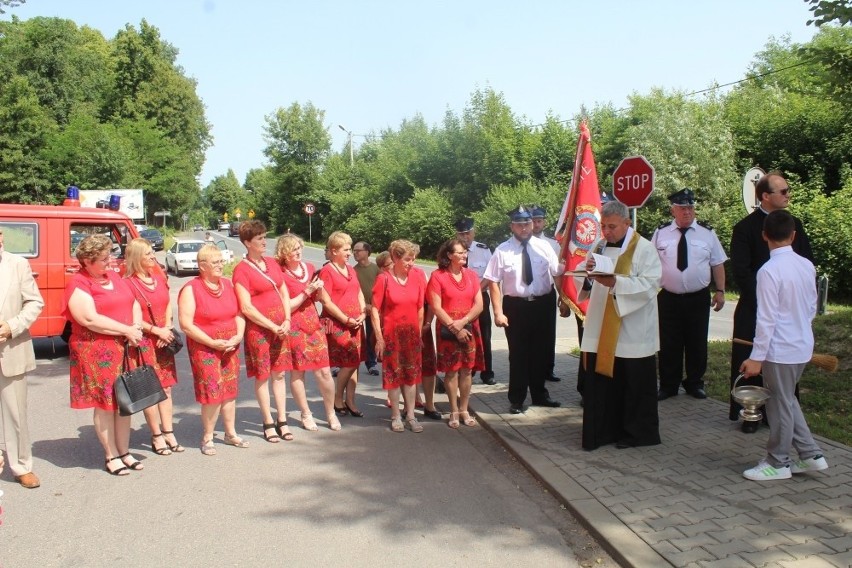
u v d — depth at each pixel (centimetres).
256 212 7688
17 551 412
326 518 460
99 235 535
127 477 541
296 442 635
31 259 994
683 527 416
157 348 594
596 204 690
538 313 696
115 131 5197
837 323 914
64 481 531
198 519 459
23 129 4275
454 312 660
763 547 385
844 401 666
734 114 2639
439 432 665
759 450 558
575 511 453
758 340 475
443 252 656
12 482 527
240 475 546
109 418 545
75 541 426
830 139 2253
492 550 412
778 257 478
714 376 812
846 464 512
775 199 587
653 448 573
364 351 937
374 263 945
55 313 1012
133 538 430
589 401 574
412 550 412
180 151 6003
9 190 4212
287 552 410
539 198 2891
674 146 2373
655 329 577
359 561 398
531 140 3425
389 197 4500
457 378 675
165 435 608
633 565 374
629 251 566
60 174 4391
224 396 605
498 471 552
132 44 6122
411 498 496
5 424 512
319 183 5822
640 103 2953
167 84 6175
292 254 643
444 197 3734
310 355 653
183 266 2678
